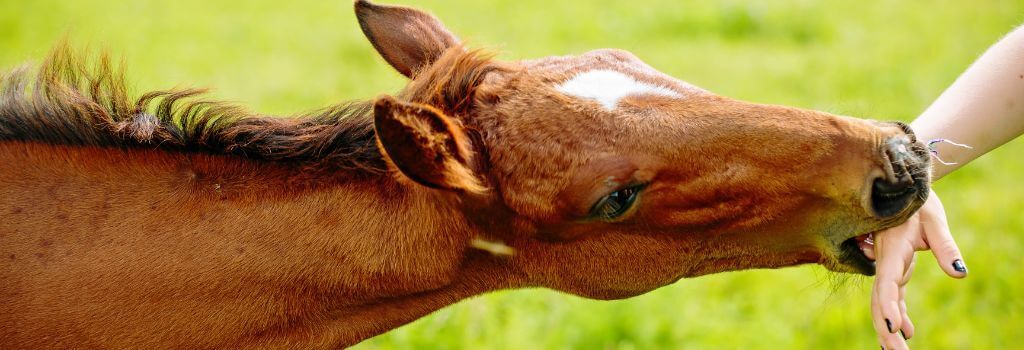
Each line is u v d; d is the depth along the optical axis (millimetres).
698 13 13039
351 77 10664
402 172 2910
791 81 10539
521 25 12805
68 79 3271
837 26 13070
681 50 11781
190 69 10773
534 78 3256
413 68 3639
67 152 3166
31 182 3131
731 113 3146
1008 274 6340
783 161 3105
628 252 3338
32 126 3158
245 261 3139
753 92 10133
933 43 12266
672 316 5984
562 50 11531
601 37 12320
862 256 3342
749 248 3328
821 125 3119
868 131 3105
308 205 3195
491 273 3414
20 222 3084
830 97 9945
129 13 13391
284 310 3203
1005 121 3322
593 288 3432
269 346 3225
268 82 10375
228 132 3191
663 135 3107
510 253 3340
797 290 6375
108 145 3178
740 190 3145
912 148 3117
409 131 2816
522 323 5793
